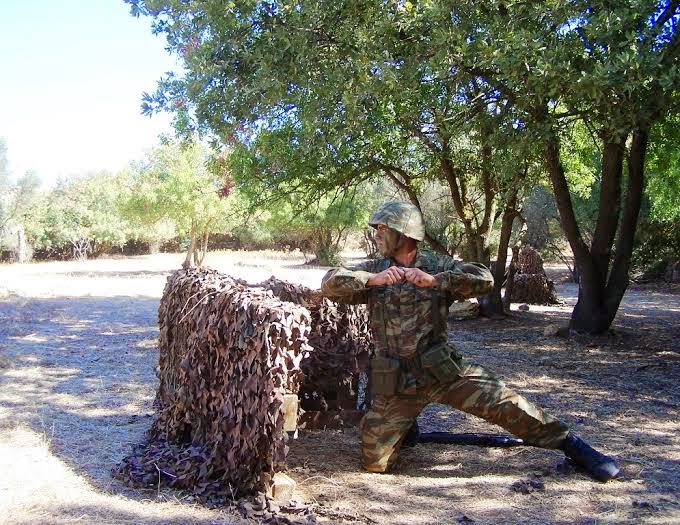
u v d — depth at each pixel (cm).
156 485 406
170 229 4169
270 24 811
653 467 469
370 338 560
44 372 762
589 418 605
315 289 535
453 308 1404
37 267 3158
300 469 450
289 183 1203
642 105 699
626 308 1650
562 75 653
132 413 588
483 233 1341
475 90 906
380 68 736
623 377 796
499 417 435
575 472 454
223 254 4188
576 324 1130
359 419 555
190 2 851
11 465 438
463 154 1255
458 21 761
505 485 429
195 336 442
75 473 427
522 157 779
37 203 3884
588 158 1442
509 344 1061
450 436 518
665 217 2209
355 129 820
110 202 3897
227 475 392
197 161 2403
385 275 414
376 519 371
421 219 448
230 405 398
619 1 660
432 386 434
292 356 382
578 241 1102
